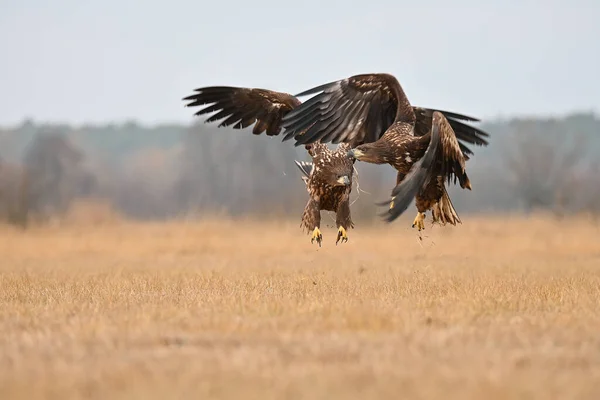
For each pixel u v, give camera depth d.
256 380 17.03
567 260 48.31
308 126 29.64
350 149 30.09
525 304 26.28
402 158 28.23
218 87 33.28
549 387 16.53
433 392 16.20
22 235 74.25
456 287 30.52
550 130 184.25
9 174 138.00
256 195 158.88
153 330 21.61
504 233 70.44
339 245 60.12
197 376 17.28
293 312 23.92
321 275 36.16
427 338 20.41
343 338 20.58
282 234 70.62
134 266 44.75
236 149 175.75
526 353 19.23
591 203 116.56
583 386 16.61
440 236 67.88
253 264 45.16
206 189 177.50
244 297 27.27
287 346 19.84
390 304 25.50
